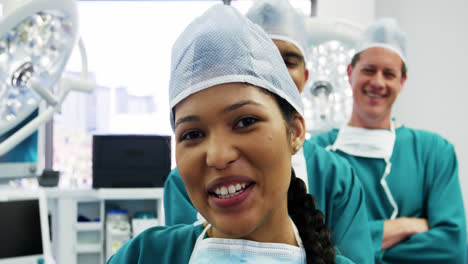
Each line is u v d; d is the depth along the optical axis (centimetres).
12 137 105
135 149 223
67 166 368
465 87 313
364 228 119
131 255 74
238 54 58
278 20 126
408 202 162
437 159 165
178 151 59
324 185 122
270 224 64
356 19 351
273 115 58
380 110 165
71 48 100
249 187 56
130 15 380
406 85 328
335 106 186
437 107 320
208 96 56
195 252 68
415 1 331
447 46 319
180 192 117
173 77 61
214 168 55
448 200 159
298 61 126
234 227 56
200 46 58
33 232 144
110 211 213
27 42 91
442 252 151
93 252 211
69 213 207
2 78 92
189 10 372
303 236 69
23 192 147
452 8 318
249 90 57
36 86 98
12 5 85
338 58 185
